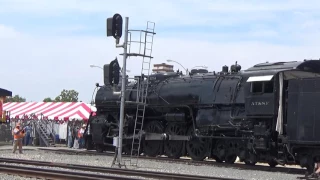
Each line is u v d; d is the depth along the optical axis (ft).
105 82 69.00
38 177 51.06
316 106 64.34
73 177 48.26
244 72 78.69
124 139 96.53
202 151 82.64
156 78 96.07
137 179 46.70
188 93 85.66
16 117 159.94
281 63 74.54
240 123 74.95
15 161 70.64
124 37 70.44
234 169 70.33
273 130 69.72
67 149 117.70
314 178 59.77
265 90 71.15
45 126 146.61
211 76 84.53
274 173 65.62
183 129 87.81
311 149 65.77
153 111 94.73
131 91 97.40
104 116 103.71
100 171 59.93
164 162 80.69
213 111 80.38
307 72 71.51
